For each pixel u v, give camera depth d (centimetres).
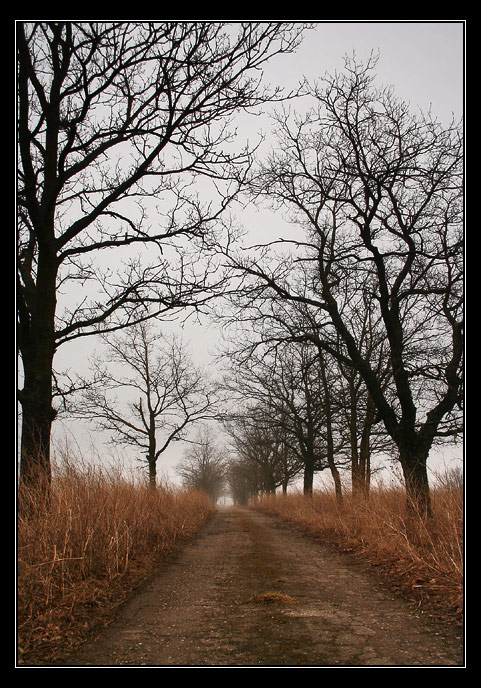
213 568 879
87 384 1075
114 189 991
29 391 819
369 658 396
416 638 447
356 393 1759
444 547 713
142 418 2214
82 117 841
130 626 505
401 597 614
